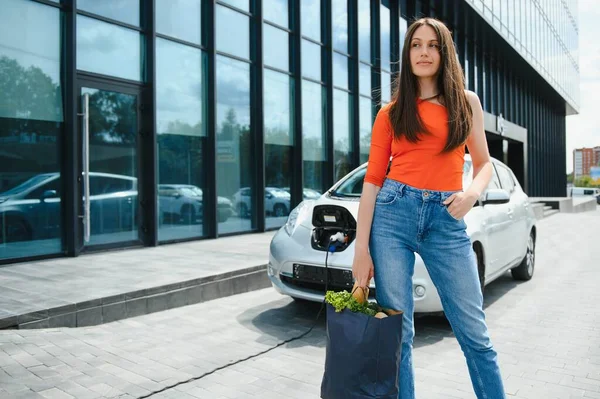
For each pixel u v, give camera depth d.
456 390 3.13
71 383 3.12
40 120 6.93
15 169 6.67
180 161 9.01
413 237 2.10
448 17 18.94
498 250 5.32
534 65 28.75
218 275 5.70
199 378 3.31
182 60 9.03
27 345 3.73
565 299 5.70
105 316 4.55
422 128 2.00
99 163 7.64
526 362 3.64
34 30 6.85
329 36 12.85
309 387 3.19
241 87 10.36
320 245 4.59
